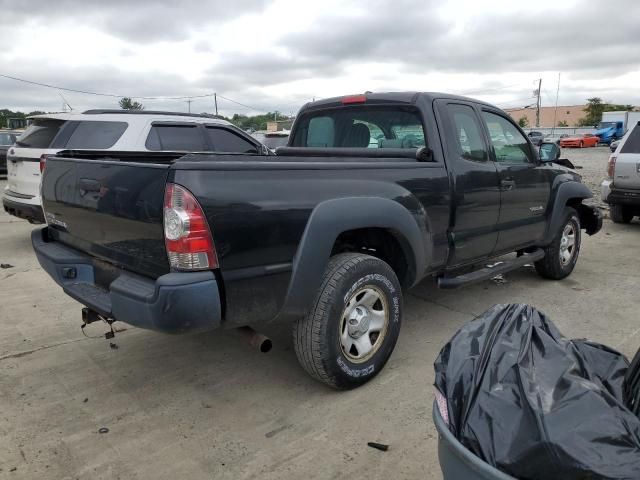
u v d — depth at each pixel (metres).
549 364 1.92
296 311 3.19
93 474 2.74
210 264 2.77
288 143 5.48
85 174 3.33
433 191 4.05
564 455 1.53
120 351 4.20
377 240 3.94
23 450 2.93
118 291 2.92
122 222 3.04
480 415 1.74
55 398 3.49
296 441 3.02
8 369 3.88
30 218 7.48
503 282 6.14
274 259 3.04
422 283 6.09
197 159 3.05
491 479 1.63
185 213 2.69
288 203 3.08
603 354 2.23
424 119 4.27
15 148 7.58
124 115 7.46
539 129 68.94
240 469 2.78
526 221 5.29
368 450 2.94
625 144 9.23
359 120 4.83
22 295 5.53
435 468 2.78
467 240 4.48
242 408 3.37
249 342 3.22
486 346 2.01
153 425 3.18
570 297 5.59
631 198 9.00
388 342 3.70
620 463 1.50
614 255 7.54
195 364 3.98
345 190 3.41
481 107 4.88
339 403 3.42
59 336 4.48
